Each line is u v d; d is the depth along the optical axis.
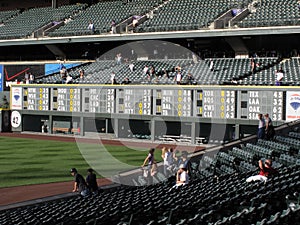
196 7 50.25
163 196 14.67
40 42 53.12
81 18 57.00
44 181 24.31
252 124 36.69
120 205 13.71
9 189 22.41
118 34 48.34
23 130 49.84
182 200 12.91
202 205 11.97
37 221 13.44
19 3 68.38
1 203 19.69
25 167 28.20
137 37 47.34
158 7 53.47
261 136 25.58
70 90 45.81
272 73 39.69
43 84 47.53
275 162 19.38
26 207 18.81
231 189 14.28
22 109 49.12
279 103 35.47
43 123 49.38
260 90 36.25
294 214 9.23
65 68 49.00
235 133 37.59
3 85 56.88
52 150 35.94
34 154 33.66
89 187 19.62
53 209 15.56
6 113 49.84
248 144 24.42
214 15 46.78
